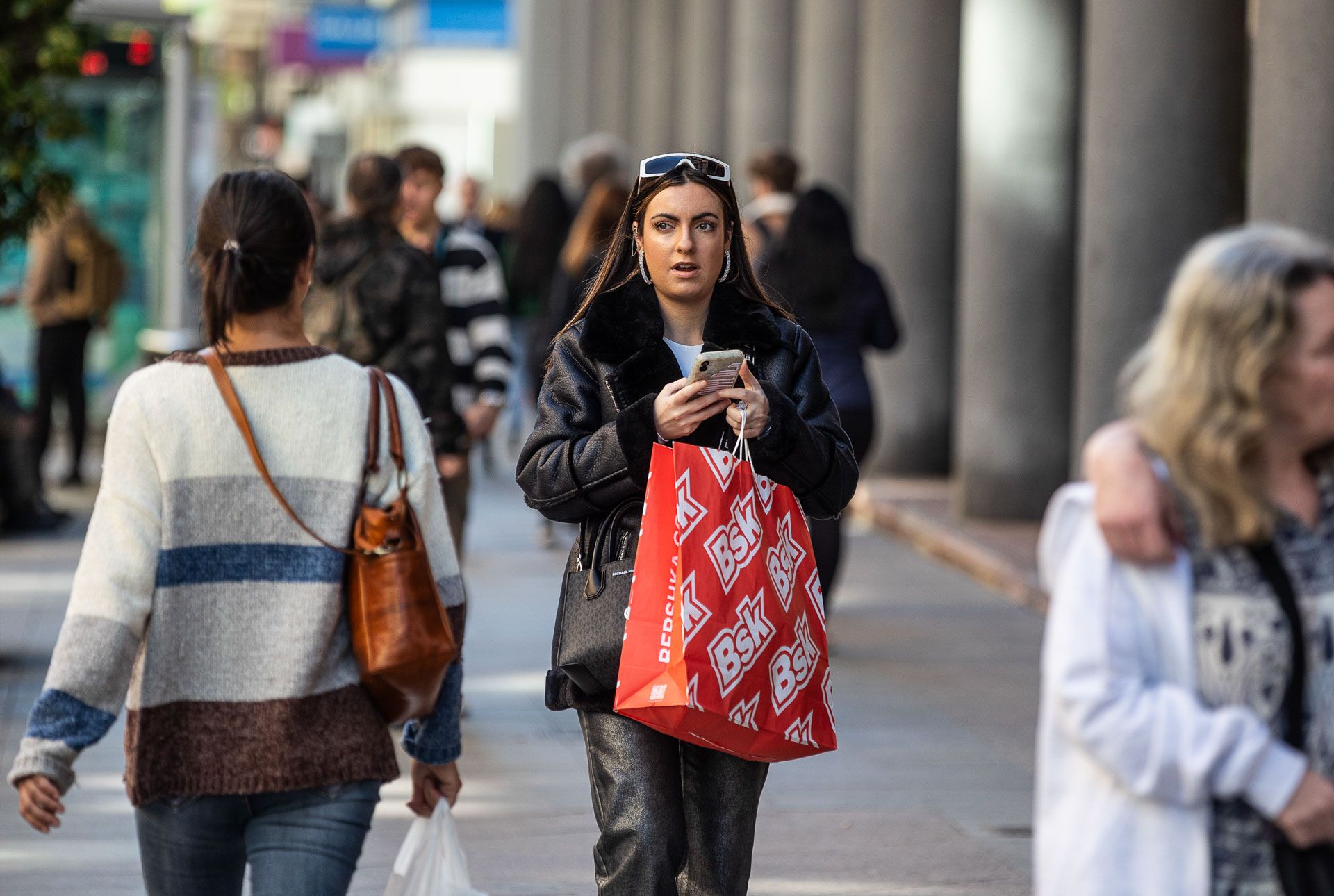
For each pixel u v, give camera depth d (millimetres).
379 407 8914
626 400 9914
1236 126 27234
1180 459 6684
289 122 121188
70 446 40094
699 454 9234
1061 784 6957
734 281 10492
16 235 28156
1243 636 6723
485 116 121625
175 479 8484
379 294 17625
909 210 39625
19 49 27297
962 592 28703
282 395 8711
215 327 8766
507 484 42156
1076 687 6766
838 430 10250
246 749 8406
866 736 19359
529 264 38500
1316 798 6562
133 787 8445
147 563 8414
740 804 9883
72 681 8250
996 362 32781
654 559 9180
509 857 14930
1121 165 27250
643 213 10234
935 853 15219
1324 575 6789
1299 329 6605
